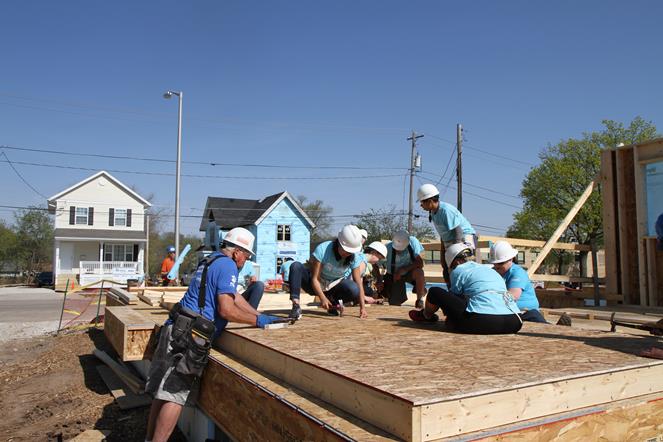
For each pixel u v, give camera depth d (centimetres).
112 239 3544
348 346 350
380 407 226
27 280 4562
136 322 538
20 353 1041
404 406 210
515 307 422
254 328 433
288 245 3534
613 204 937
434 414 210
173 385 366
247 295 510
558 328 445
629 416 269
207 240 3966
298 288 503
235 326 449
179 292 1037
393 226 4147
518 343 369
